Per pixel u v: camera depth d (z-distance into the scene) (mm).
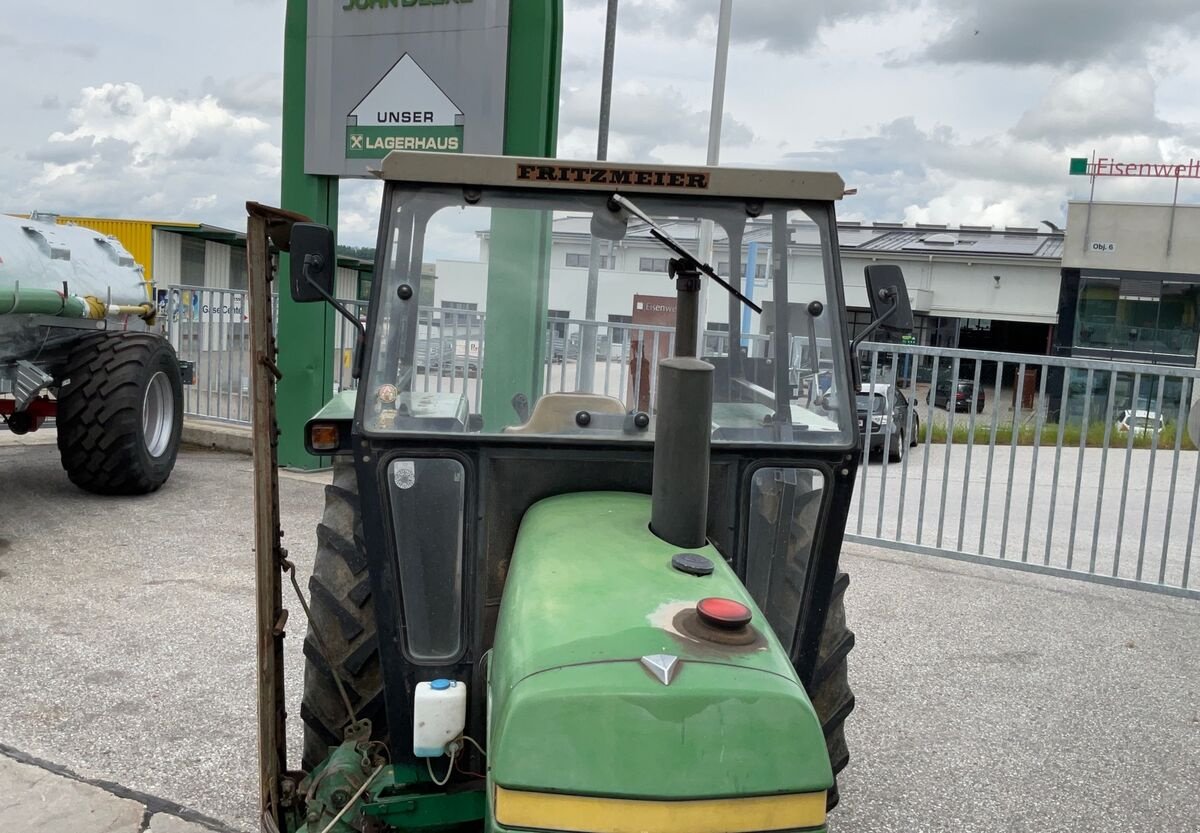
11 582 5137
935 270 31656
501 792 1634
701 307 2533
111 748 3500
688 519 2143
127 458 6809
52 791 3199
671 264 2398
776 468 2525
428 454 2434
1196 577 6488
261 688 2623
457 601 2488
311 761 2922
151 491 7246
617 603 1896
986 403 19328
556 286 2486
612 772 1619
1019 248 33031
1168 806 3469
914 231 37312
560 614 1878
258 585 2594
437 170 2408
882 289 2557
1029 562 6398
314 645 2877
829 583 2580
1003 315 31234
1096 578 6098
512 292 2461
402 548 2467
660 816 1610
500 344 2482
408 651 2486
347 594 2887
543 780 1617
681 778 1618
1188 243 27438
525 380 2479
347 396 3396
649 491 2508
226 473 8141
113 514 6617
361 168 7691
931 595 5871
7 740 3508
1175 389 17141
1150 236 27719
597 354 2492
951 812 3379
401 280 2449
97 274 7363
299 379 8188
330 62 7660
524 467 2471
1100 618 5574
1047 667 4762
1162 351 27844
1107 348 28422
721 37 8297
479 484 2457
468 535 2465
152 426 7301
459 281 2455
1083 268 28328
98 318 7039
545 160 2416
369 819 2420
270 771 2676
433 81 7387
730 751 1639
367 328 2432
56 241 7035
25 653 4262
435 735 2260
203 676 4121
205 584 5262
